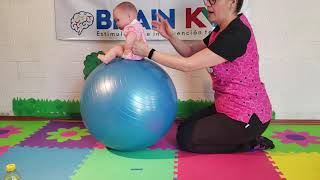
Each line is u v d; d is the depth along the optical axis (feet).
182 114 9.76
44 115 10.07
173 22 9.18
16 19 9.58
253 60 7.24
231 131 7.33
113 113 6.82
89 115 7.06
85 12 9.34
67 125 9.41
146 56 7.32
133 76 6.95
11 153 7.57
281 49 9.23
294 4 8.98
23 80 9.93
